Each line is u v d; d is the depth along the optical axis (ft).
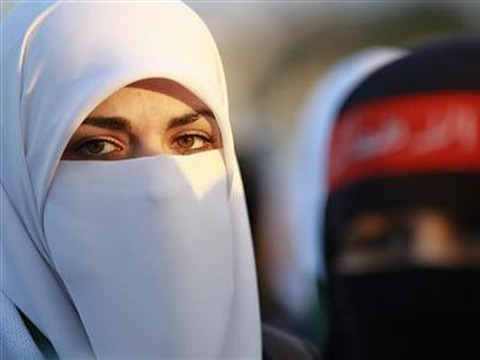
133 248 20.84
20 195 21.35
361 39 103.91
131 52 20.93
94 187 20.90
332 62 102.78
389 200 20.53
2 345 20.71
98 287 20.92
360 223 20.93
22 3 21.98
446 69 20.54
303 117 34.96
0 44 21.94
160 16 21.57
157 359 20.84
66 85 20.85
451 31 103.71
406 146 20.47
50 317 21.20
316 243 32.60
